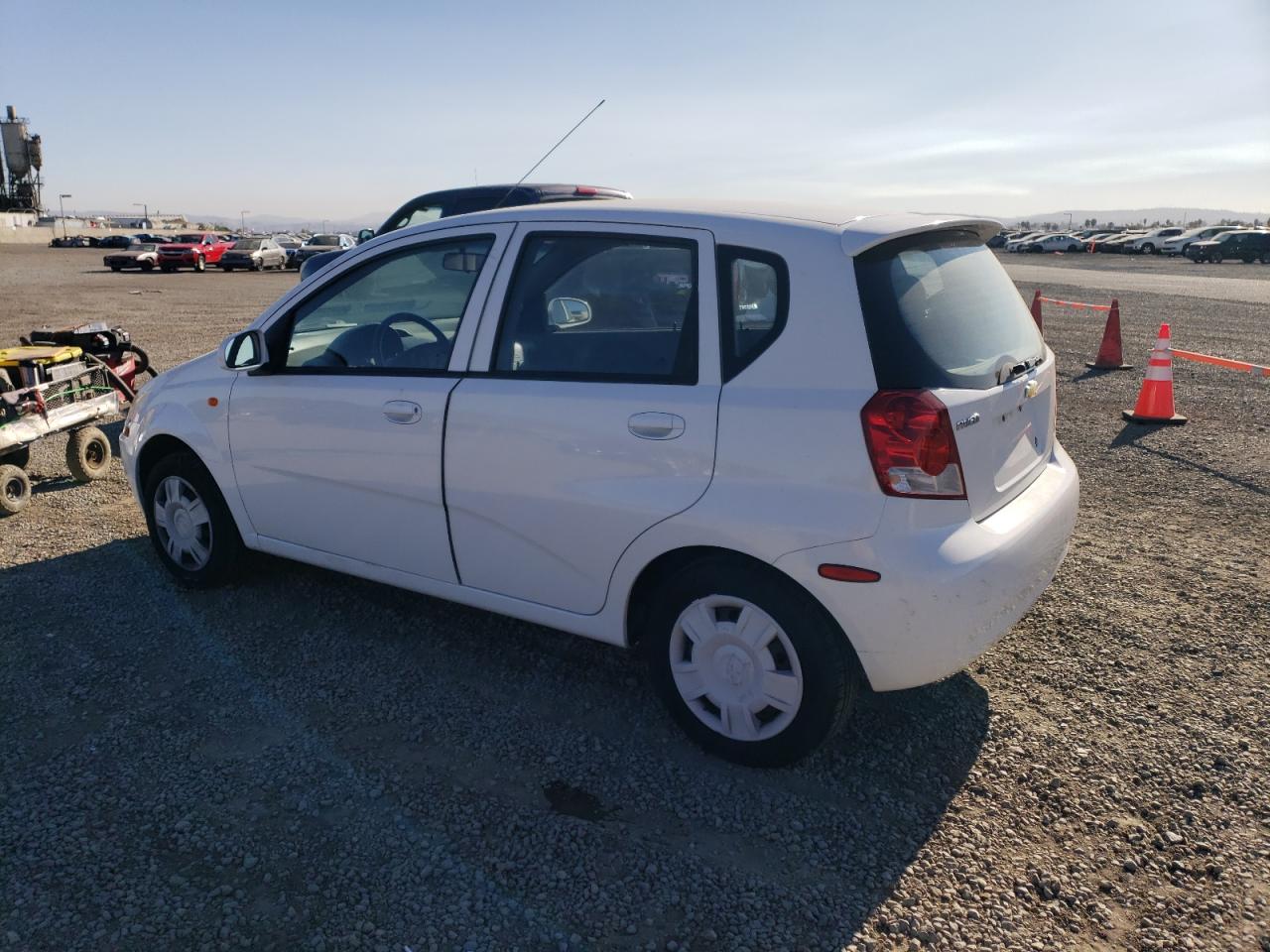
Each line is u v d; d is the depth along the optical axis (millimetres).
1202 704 3514
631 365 3154
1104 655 3887
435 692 3605
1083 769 3129
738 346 2967
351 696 3568
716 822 2869
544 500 3279
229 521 4379
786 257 2938
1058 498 3318
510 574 3492
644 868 2664
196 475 4355
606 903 2529
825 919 2480
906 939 2416
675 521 3000
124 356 7918
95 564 4844
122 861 2654
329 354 3947
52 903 2488
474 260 3604
